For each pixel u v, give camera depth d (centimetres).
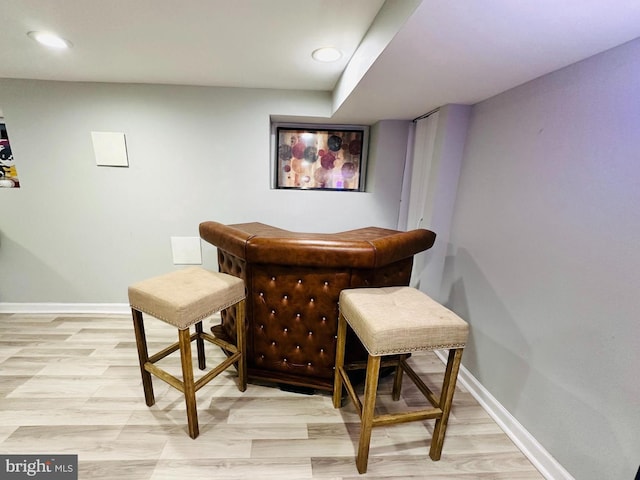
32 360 198
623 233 101
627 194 100
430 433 152
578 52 108
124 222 253
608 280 106
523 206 144
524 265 144
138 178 245
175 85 230
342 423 155
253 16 128
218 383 181
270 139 262
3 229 245
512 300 152
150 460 131
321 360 168
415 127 254
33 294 261
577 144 116
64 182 240
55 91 223
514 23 89
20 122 225
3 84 218
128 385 176
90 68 195
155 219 255
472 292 184
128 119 232
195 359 202
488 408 167
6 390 169
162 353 162
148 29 141
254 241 146
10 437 140
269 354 174
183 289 138
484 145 174
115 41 154
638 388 98
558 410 126
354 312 128
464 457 139
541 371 135
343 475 129
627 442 102
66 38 151
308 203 264
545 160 131
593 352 112
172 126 237
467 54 113
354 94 172
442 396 129
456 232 202
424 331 114
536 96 136
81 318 257
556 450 128
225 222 261
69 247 254
